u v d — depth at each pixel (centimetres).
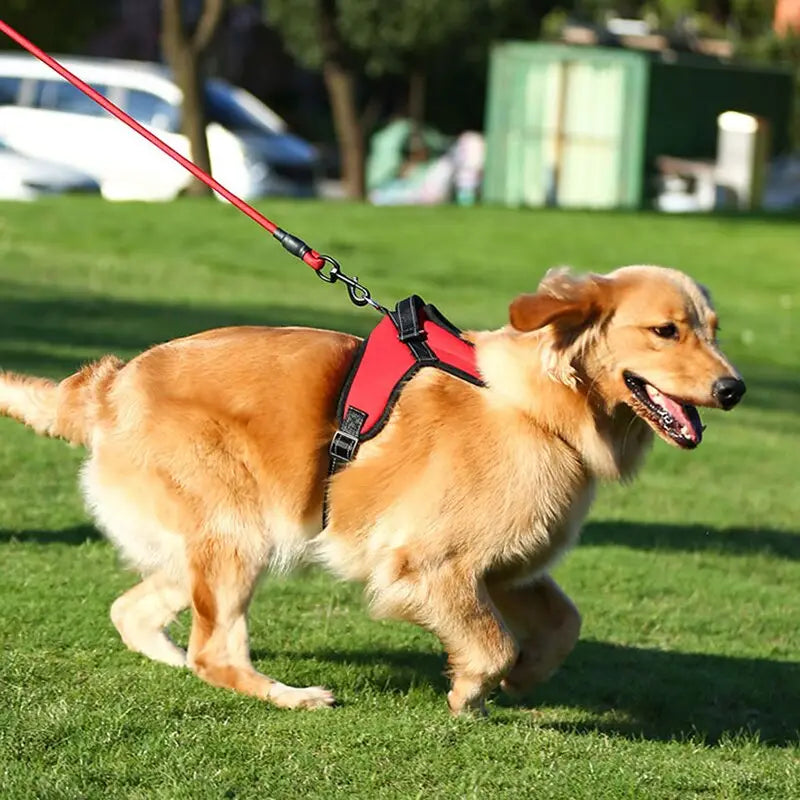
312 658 789
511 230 2730
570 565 1035
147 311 1827
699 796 611
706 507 1248
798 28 5462
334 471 689
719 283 2423
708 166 3844
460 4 4803
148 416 700
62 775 580
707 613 959
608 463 688
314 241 2491
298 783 591
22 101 3044
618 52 3872
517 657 714
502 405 675
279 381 695
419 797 580
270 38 6009
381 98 5962
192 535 697
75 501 1060
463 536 670
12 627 776
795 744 737
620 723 747
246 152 3195
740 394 657
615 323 667
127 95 3042
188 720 657
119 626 756
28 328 1644
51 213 2605
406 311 708
